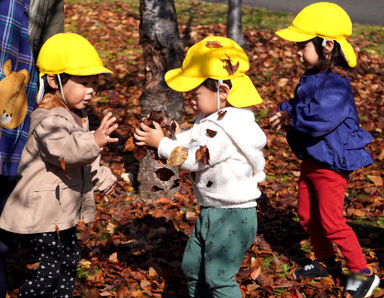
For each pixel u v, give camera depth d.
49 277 2.77
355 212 4.34
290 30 3.16
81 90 2.68
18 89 2.54
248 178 2.61
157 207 4.41
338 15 3.09
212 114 2.58
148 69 4.34
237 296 2.66
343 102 3.04
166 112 4.35
